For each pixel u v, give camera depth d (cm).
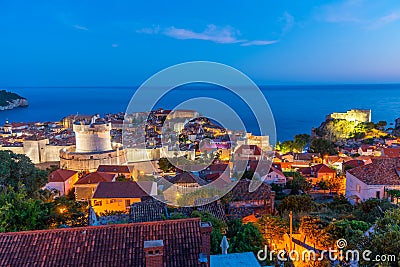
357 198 3944
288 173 5734
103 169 5328
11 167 3466
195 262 1223
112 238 1318
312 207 3366
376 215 2722
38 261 1219
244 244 1880
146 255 1091
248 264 1462
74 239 1310
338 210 3431
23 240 1298
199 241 1305
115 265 1207
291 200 3362
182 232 1345
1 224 1859
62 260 1226
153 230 1357
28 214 2055
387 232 1326
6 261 1212
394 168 3944
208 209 2670
